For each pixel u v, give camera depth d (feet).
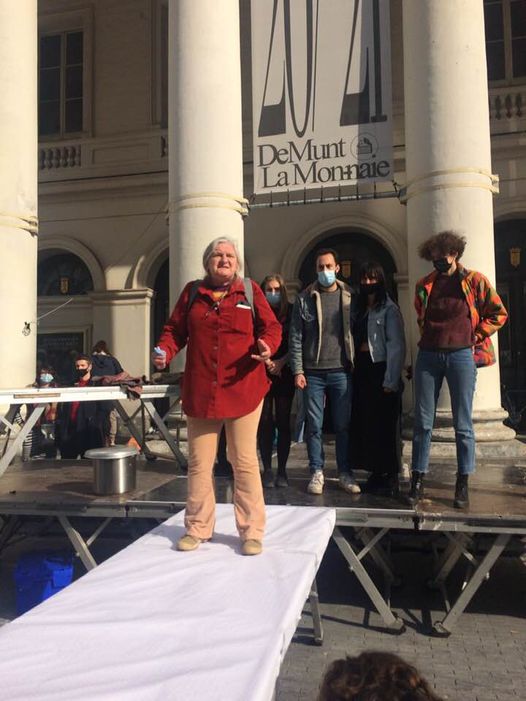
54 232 41.65
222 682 5.62
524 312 37.35
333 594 15.65
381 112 23.68
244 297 10.61
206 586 8.27
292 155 24.25
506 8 36.86
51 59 43.09
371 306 15.28
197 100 23.72
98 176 41.04
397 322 14.88
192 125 23.73
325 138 24.04
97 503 14.56
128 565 9.21
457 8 23.17
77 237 41.32
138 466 20.48
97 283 40.68
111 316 40.40
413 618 14.10
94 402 24.09
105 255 40.78
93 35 41.98
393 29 37.35
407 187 24.14
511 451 22.61
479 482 16.51
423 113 23.40
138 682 5.63
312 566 9.32
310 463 15.35
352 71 23.90
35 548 18.63
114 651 6.32
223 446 18.07
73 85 42.65
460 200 22.79
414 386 15.26
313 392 15.24
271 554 9.67
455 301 13.79
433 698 4.20
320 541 10.52
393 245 36.60
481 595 15.60
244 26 39.27
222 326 10.41
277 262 38.27
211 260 10.51
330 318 15.21
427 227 23.15
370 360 15.12
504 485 16.05
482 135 23.29
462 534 13.50
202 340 10.44
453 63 23.08
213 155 23.68
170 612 7.35
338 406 15.24
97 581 8.52
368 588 13.44
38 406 17.34
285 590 8.07
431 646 12.68
